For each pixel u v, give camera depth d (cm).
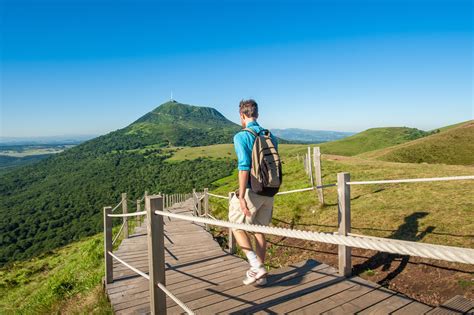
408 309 319
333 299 348
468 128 5106
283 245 672
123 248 845
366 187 959
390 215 652
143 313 413
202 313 341
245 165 356
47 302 653
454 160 4225
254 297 365
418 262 444
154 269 298
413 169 1362
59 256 1794
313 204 866
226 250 720
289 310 329
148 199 295
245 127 388
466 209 604
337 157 2381
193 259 650
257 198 364
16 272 1659
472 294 346
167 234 943
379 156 4922
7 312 875
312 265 455
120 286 533
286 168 1888
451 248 121
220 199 1652
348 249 415
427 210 639
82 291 636
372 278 446
